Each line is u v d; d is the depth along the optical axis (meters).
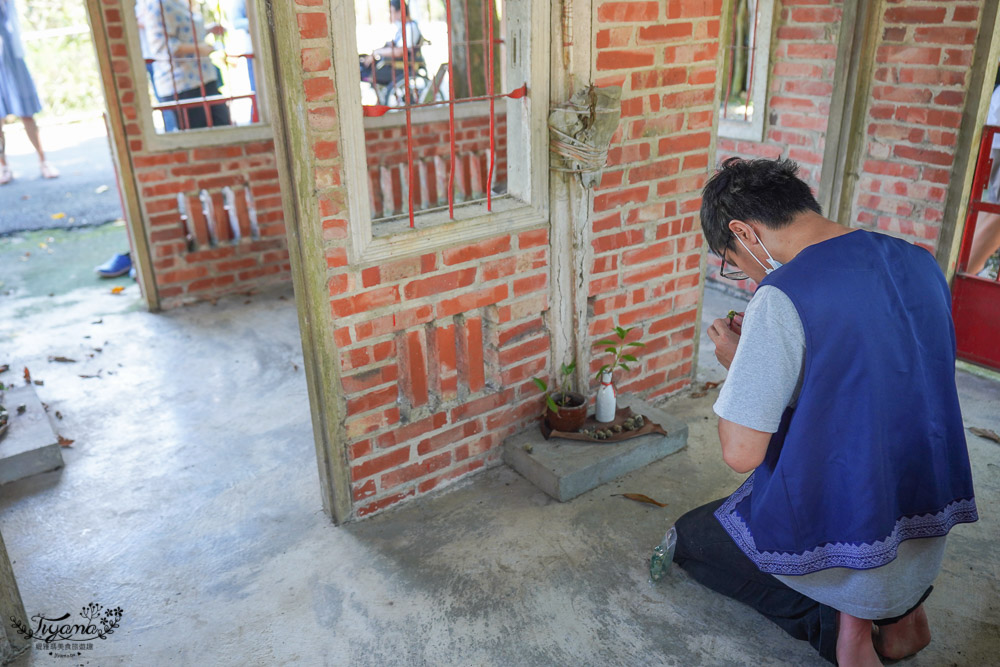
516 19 2.71
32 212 7.16
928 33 3.63
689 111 3.24
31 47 11.03
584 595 2.49
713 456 3.26
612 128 2.83
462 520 2.88
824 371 1.70
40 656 2.29
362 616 2.43
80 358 4.35
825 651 2.10
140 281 5.03
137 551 2.77
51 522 2.95
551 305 3.13
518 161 2.91
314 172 2.38
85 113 11.45
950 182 3.71
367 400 2.76
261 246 5.33
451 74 2.66
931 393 1.82
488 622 2.39
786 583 2.04
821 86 4.29
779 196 1.80
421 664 2.24
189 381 4.07
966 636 2.28
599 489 3.05
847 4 3.87
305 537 2.82
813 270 1.71
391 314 2.70
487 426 3.13
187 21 5.28
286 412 3.74
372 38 5.94
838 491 1.79
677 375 3.77
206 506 3.02
